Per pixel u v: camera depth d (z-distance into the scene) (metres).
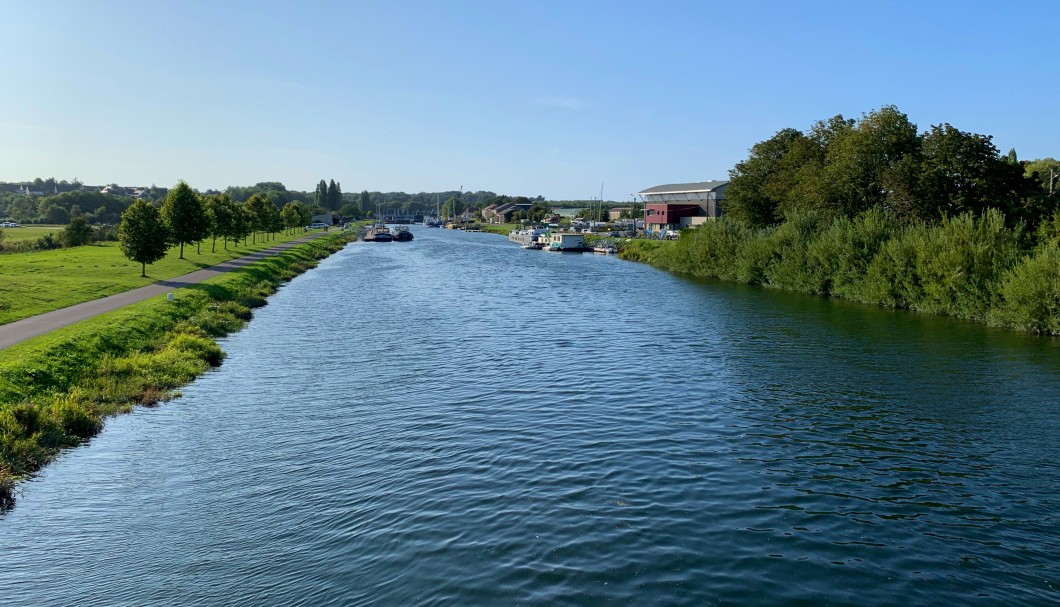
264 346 41.38
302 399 29.50
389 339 43.72
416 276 88.81
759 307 59.50
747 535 17.38
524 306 59.88
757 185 102.75
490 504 19.00
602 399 29.72
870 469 22.03
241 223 104.62
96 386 28.38
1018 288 46.91
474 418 26.84
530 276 89.06
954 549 16.86
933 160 68.56
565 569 15.61
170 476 20.94
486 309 57.91
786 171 94.62
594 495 19.66
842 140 82.69
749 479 21.05
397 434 24.88
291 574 15.48
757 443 24.34
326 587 14.95
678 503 19.20
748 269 79.31
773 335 45.59
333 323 50.25
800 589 14.92
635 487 20.28
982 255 52.25
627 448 23.59
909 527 18.00
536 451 23.22
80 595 14.62
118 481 20.52
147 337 37.50
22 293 45.34
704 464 22.23
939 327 49.03
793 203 87.56
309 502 19.14
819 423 26.70
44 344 30.34
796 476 21.34
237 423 26.09
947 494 20.14
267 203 141.12
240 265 80.50
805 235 74.50
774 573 15.55
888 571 15.73
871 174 75.44
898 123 75.81
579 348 40.94
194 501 19.20
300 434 24.89
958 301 53.44
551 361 37.19
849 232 65.75
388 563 15.90
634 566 15.77
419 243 180.50
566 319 52.41
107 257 76.62
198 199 83.69
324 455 22.78
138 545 16.73
